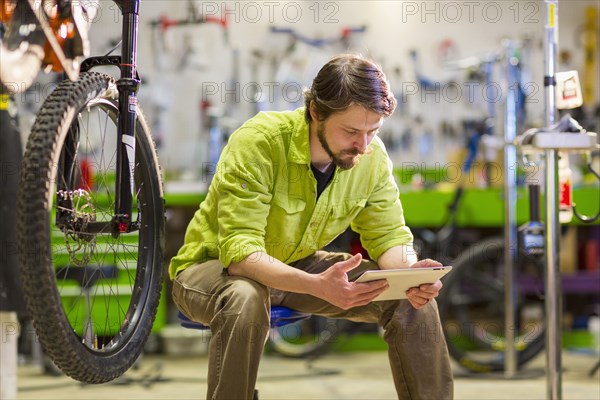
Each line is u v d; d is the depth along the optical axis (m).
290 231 2.60
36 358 5.64
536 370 5.22
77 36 2.22
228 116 6.78
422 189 6.06
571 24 7.10
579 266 6.31
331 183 2.58
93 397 4.47
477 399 4.33
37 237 2.05
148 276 2.63
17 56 2.04
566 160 3.19
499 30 6.97
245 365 2.26
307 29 6.94
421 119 6.95
